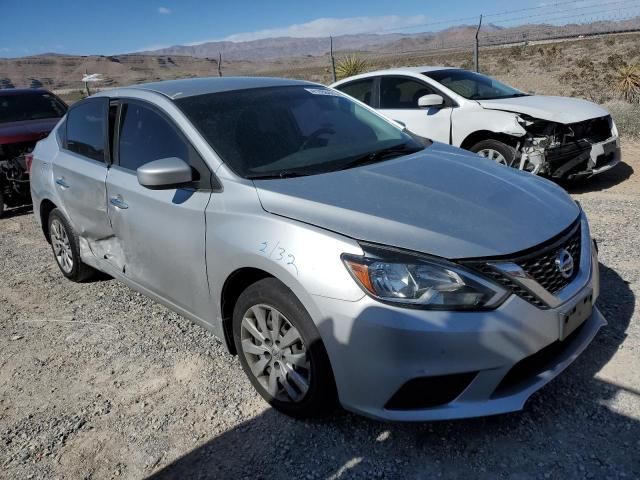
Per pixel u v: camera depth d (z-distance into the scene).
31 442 2.93
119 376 3.49
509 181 3.18
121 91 4.11
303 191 2.86
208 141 3.24
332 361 2.51
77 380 3.49
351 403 2.52
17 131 8.37
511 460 2.49
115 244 3.99
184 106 3.49
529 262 2.49
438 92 7.40
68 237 4.73
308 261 2.53
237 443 2.78
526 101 7.04
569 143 6.50
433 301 2.34
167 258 3.39
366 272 2.39
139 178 3.07
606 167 6.82
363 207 2.68
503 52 37.03
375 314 2.36
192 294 3.30
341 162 3.31
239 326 3.03
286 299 2.67
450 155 3.62
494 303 2.37
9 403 3.31
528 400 2.87
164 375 3.45
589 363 3.11
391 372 2.36
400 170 3.20
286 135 3.47
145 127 3.68
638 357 3.11
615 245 4.80
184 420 2.99
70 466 2.73
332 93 4.19
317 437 2.76
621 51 28.05
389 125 4.10
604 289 3.95
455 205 2.75
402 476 2.46
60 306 4.66
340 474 2.50
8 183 8.27
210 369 3.47
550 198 3.06
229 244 2.88
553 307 2.51
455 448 2.59
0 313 4.65
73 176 4.33
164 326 4.12
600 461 2.43
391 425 2.79
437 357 2.33
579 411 2.75
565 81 20.53
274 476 2.54
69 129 4.74
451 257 2.39
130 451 2.80
